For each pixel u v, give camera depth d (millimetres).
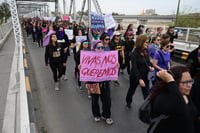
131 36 5746
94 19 6152
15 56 8844
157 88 1699
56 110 3949
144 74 3432
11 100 4328
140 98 4590
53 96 4648
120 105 4223
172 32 8047
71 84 5492
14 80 5680
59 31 7891
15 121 3453
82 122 3506
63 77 5902
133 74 3576
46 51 4785
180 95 1520
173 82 1571
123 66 6215
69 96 4664
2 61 8203
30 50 11094
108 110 3396
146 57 3467
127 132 3215
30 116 2617
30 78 5918
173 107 1503
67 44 8180
